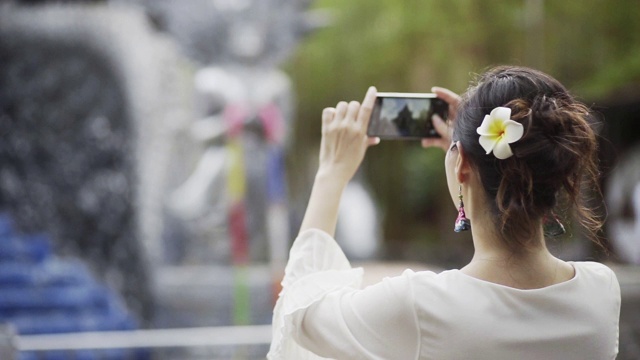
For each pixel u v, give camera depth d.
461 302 2.07
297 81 17.86
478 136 2.15
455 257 16.08
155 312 9.43
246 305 9.00
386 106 2.71
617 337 2.17
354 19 16.48
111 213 9.74
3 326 3.66
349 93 17.89
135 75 9.81
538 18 13.77
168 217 9.73
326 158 2.57
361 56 16.70
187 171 9.92
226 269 9.62
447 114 2.73
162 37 10.05
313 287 2.26
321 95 18.03
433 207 20.12
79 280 9.45
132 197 9.66
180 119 9.98
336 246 2.42
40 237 9.89
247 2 9.54
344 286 2.25
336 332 2.14
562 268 2.19
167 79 9.98
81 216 9.86
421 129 2.73
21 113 9.98
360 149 2.56
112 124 9.84
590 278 2.17
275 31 9.59
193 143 9.96
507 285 2.12
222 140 9.53
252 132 9.39
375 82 17.17
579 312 2.10
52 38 9.95
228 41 9.51
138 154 9.70
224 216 9.58
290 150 17.94
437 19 14.80
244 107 9.31
